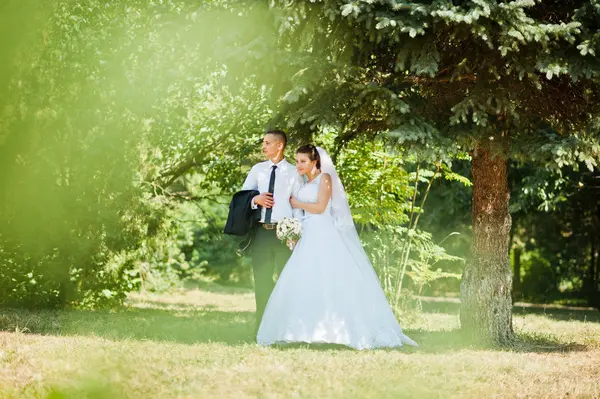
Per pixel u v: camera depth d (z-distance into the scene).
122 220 9.86
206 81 10.26
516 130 6.57
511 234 19.39
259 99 10.88
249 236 6.54
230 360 4.93
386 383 4.27
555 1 6.38
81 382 1.49
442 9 5.65
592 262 20.95
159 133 10.44
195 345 5.76
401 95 6.75
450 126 6.46
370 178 10.08
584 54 5.62
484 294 6.97
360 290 6.18
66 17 7.68
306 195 6.37
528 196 15.45
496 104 6.20
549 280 21.98
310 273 6.09
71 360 4.55
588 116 6.70
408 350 6.12
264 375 4.40
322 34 6.50
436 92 6.81
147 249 11.67
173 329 7.30
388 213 10.03
